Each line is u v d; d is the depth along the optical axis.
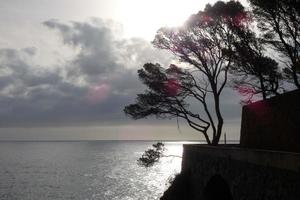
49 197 83.38
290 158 20.78
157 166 160.75
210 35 43.81
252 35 39.31
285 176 21.19
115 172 135.62
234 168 27.48
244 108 35.69
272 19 37.28
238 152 26.94
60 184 104.06
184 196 37.91
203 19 43.03
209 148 32.66
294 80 36.38
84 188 96.25
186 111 46.06
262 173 23.56
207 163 32.97
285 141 29.69
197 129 45.53
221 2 42.22
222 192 33.00
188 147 39.47
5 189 94.31
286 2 35.38
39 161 192.00
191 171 37.62
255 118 33.69
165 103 46.41
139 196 83.25
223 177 29.31
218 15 41.91
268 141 31.66
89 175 126.19
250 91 39.81
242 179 26.11
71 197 83.31
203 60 44.75
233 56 40.78
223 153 29.55
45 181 110.50
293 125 29.03
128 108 47.16
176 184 38.19
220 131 44.41
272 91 38.50
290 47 36.78
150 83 46.62
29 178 117.69
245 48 39.41
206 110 45.53
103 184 103.50
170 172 134.00
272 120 31.41
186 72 45.97
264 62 38.00
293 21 35.91
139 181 109.12
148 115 46.72
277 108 30.97
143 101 46.66
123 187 97.31
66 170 143.88
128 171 139.38
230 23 41.50
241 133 36.22
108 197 82.81
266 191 22.95
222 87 44.50
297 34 36.38
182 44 45.12
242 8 41.84
